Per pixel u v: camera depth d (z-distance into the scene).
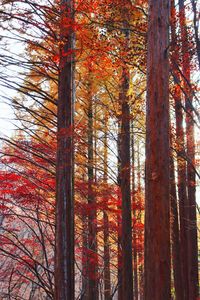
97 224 11.92
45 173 10.22
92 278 11.63
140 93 9.74
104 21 8.59
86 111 12.02
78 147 12.13
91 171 12.30
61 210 8.10
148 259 5.50
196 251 13.05
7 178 9.13
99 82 10.84
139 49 8.66
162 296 5.34
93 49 8.69
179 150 9.63
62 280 7.83
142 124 10.50
